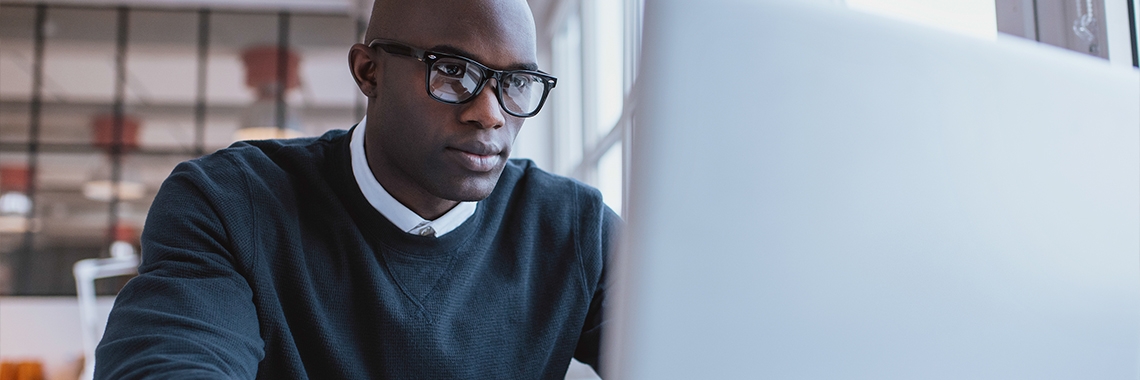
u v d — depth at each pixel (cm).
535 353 88
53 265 564
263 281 76
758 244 30
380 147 80
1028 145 37
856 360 33
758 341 31
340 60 581
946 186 35
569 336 92
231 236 76
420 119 73
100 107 583
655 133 29
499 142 74
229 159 83
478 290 86
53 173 577
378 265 82
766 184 30
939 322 35
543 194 98
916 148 34
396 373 80
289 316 79
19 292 553
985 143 36
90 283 354
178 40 571
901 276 34
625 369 29
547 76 76
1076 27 94
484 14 72
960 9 115
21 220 566
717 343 30
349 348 79
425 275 83
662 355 29
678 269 29
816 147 32
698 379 30
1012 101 37
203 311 65
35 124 578
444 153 73
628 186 29
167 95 582
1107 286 39
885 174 33
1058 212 38
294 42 577
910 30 34
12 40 563
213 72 580
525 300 90
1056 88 38
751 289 30
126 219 582
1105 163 40
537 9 366
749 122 30
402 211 82
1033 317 37
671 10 29
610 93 280
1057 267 38
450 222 85
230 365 61
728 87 30
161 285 66
